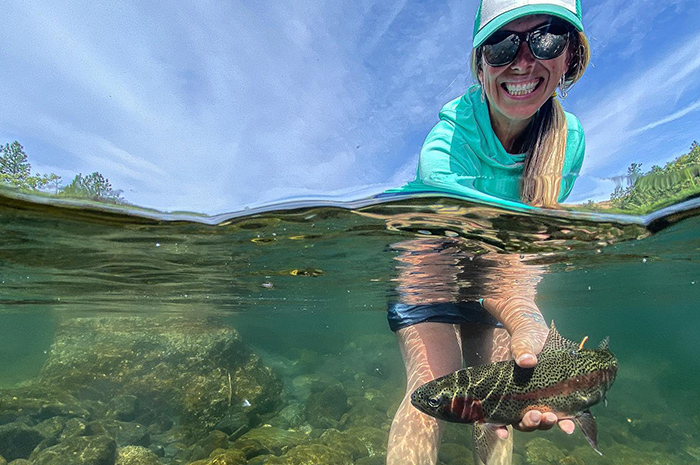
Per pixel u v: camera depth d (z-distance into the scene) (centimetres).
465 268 201
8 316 540
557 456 199
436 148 91
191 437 254
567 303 669
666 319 1691
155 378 287
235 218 121
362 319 939
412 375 96
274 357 504
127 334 316
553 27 69
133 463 190
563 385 64
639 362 695
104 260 185
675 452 260
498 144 85
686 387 461
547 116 83
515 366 68
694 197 118
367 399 309
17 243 151
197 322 334
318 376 397
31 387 290
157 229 133
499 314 92
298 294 349
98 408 267
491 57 72
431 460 83
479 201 107
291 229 136
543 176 90
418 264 195
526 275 242
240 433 241
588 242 170
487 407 67
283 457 168
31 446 209
